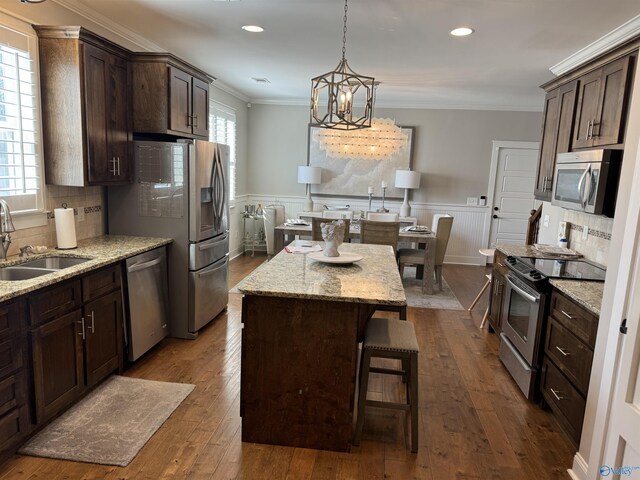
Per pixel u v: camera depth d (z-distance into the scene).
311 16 3.33
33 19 2.90
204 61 4.86
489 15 3.17
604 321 2.06
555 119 3.94
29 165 2.93
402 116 7.29
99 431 2.50
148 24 3.63
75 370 2.63
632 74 2.75
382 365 3.55
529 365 3.04
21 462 2.23
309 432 2.42
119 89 3.43
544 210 4.66
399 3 3.01
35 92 2.94
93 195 3.64
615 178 2.92
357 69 4.94
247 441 2.46
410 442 2.50
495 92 6.09
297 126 7.56
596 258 3.51
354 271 2.81
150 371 3.25
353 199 7.59
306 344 2.35
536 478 2.26
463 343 4.05
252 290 2.29
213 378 3.16
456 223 7.47
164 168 3.68
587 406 2.18
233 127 6.86
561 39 3.64
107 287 2.94
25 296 2.21
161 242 3.56
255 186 7.81
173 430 2.54
